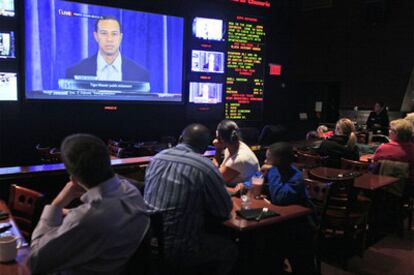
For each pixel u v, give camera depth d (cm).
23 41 525
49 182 284
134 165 314
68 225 135
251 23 732
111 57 598
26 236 216
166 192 204
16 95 527
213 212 208
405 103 915
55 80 556
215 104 710
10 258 152
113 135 615
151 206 208
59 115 565
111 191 144
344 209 306
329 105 1083
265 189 272
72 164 140
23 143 541
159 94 650
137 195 155
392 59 931
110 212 139
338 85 1064
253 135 682
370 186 322
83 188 154
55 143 566
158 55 642
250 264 242
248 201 247
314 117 1084
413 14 888
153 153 508
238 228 207
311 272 255
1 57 511
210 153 377
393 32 924
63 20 554
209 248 209
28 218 223
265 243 246
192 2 670
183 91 673
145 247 151
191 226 202
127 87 618
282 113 824
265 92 784
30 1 526
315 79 1084
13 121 531
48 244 133
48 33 544
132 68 620
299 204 251
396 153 389
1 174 265
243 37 726
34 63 538
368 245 372
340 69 1029
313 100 1110
